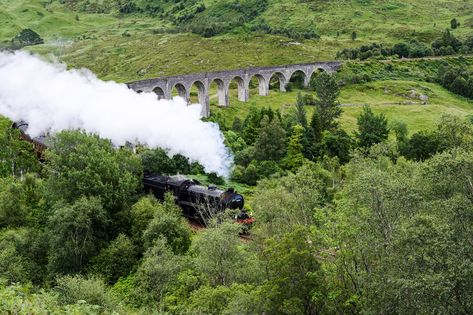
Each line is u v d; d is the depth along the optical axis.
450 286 24.09
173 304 35.84
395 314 27.50
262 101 131.00
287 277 30.19
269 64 161.12
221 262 36.62
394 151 79.06
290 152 79.19
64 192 52.69
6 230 53.22
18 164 70.12
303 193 49.69
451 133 66.12
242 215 51.94
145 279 40.97
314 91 140.88
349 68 153.12
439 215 28.88
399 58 167.88
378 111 122.00
